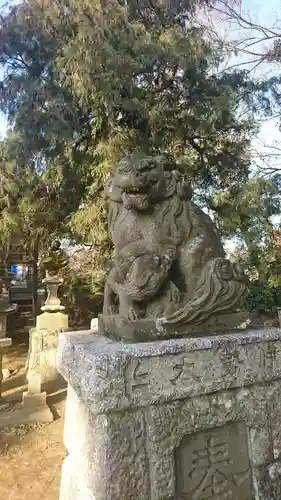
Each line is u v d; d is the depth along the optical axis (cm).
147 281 172
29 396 374
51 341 459
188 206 202
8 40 475
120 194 201
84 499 169
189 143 563
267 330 197
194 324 184
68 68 429
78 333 209
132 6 518
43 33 467
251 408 185
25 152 467
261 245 562
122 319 178
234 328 194
